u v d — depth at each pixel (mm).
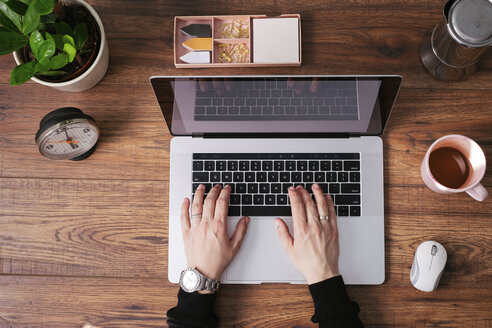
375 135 867
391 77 763
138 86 908
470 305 847
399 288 854
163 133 903
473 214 868
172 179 871
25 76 677
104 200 891
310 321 854
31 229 883
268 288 860
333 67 902
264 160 863
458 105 891
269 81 781
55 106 904
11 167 896
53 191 892
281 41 881
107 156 898
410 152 884
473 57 822
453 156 842
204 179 868
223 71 901
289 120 834
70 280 873
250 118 833
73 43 703
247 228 857
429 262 793
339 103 812
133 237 882
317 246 828
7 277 873
